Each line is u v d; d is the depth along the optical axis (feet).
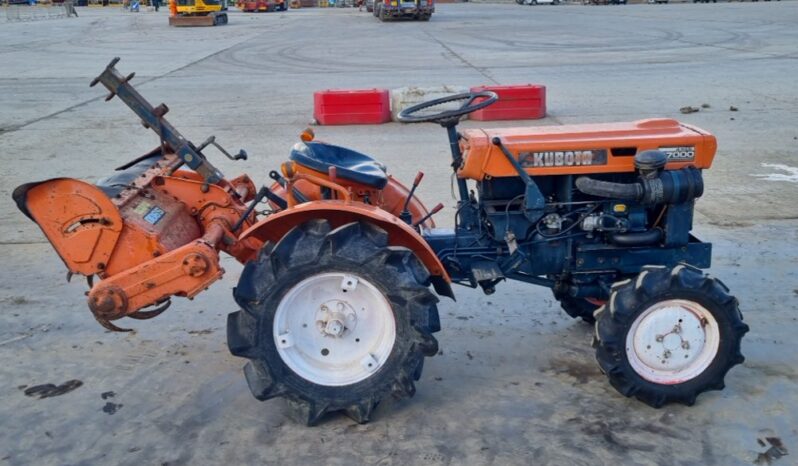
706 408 12.34
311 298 12.20
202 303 17.31
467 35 94.32
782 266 18.54
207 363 14.42
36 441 11.91
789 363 13.71
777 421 11.90
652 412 12.26
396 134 36.63
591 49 73.72
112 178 14.16
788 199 24.20
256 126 39.19
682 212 12.90
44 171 30.19
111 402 13.07
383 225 12.26
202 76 61.05
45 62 72.33
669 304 12.11
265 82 56.85
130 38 99.81
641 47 73.92
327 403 11.97
